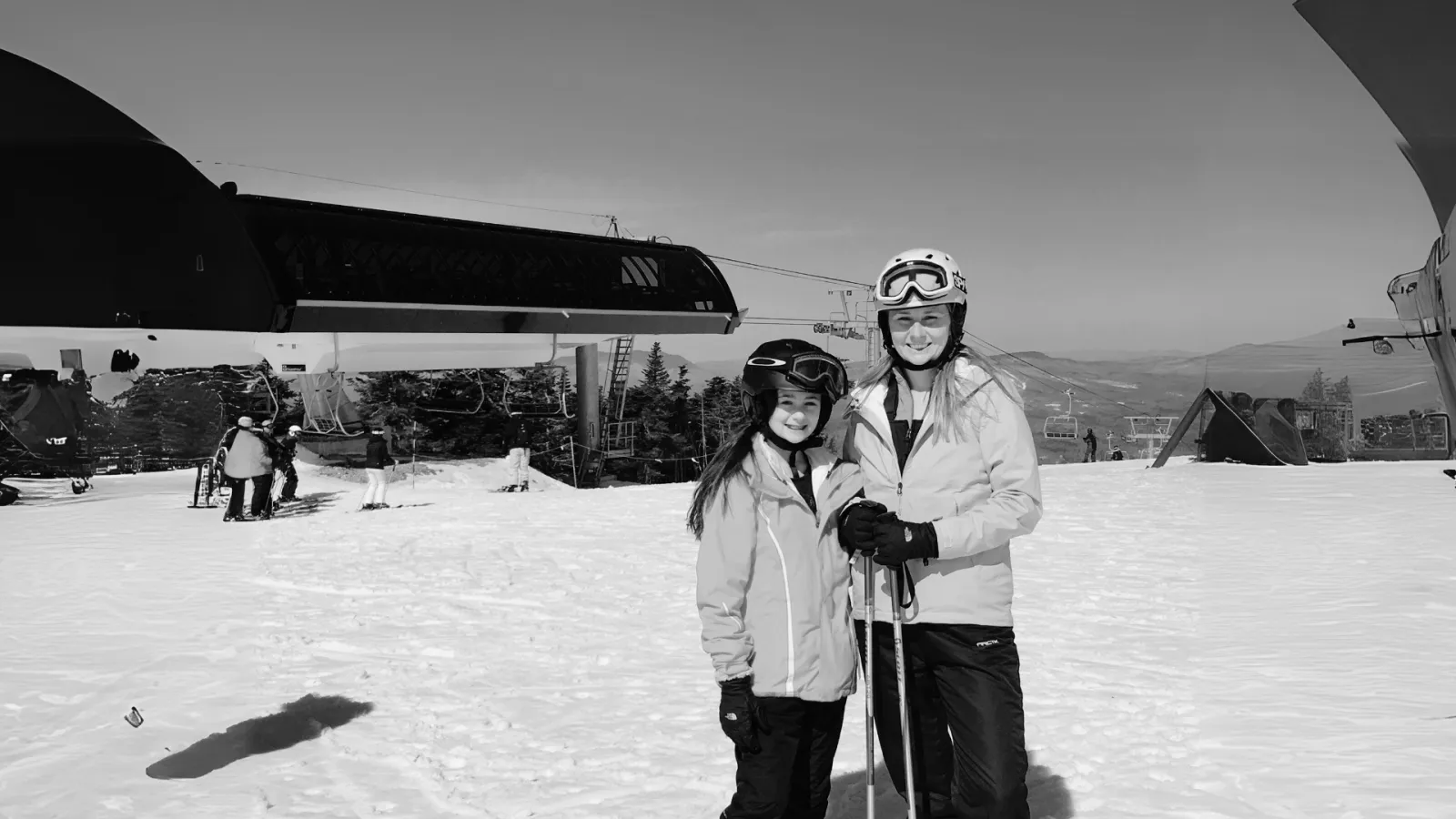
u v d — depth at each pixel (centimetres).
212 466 2223
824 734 370
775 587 357
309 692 707
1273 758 489
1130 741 528
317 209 3603
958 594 359
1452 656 665
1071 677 655
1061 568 1084
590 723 611
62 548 1542
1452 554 1055
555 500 2192
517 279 3994
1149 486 1947
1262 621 799
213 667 788
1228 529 1337
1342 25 387
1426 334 402
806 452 372
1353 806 424
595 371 5012
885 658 377
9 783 541
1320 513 1443
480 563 1277
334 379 3525
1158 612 852
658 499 2169
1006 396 366
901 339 374
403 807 488
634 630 874
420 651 821
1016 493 359
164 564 1355
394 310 3559
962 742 359
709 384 6938
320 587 1146
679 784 498
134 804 505
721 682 355
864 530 352
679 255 4688
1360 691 594
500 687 702
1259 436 2341
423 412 4544
